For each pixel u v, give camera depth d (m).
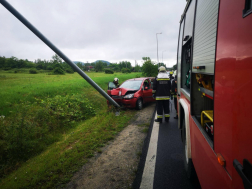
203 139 1.69
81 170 3.19
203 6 1.75
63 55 6.08
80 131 5.46
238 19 0.92
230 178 0.99
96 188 2.66
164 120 6.05
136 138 4.52
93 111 8.20
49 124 6.24
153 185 2.62
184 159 3.04
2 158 4.23
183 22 3.34
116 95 8.08
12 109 7.53
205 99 2.31
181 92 3.46
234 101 0.94
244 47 0.83
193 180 2.63
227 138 1.03
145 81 9.15
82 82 17.73
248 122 0.78
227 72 1.04
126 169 3.11
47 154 4.13
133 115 7.02
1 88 14.35
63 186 2.77
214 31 1.35
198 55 1.89
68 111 7.34
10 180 3.28
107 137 4.57
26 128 5.07
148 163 3.26
